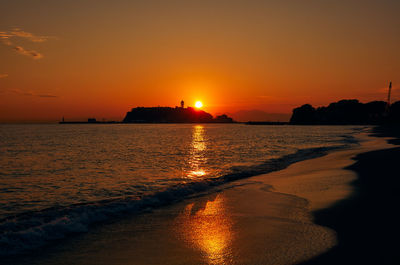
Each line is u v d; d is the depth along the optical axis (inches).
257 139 2876.5
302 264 251.1
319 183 603.8
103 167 1036.5
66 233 346.6
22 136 3759.8
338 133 4153.5
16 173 919.7
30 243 313.7
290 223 367.9
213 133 4869.6
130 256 281.7
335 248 279.6
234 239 321.1
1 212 481.4
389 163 821.2
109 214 424.8
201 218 404.2
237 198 514.9
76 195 601.9
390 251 267.6
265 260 264.4
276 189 573.9
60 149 1866.4
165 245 309.1
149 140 2933.1
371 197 466.6
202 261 268.1
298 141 2413.9
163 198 520.7
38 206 518.0
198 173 876.0
